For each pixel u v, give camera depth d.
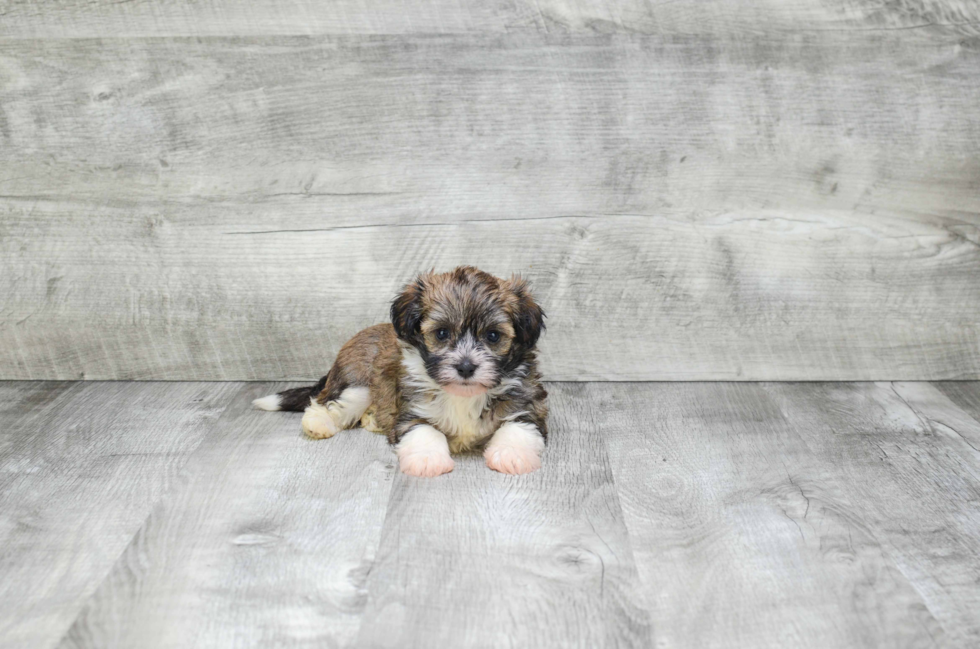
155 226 0.76
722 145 0.75
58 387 0.77
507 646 0.44
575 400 0.75
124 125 0.74
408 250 0.77
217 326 0.79
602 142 0.75
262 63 0.73
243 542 0.52
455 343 0.61
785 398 0.76
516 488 0.59
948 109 0.75
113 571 0.50
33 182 0.75
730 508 0.57
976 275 0.78
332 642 0.44
